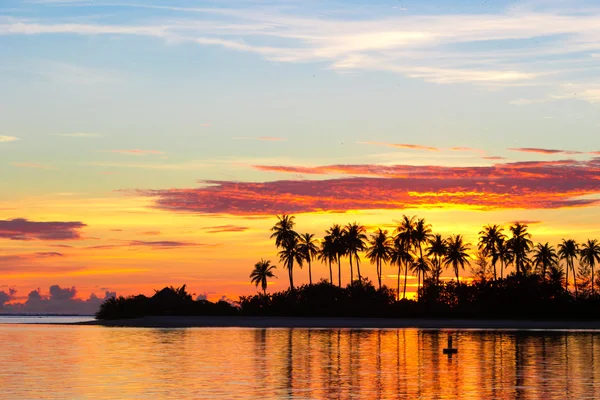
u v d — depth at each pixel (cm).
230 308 16425
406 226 16738
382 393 3738
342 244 16688
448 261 16738
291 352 6306
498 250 16988
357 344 7362
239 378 4331
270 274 18112
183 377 4378
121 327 12694
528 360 5566
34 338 8806
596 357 5831
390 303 15800
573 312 14000
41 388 3891
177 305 16612
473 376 4494
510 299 14562
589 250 18088
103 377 4381
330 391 3791
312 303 15612
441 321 13662
